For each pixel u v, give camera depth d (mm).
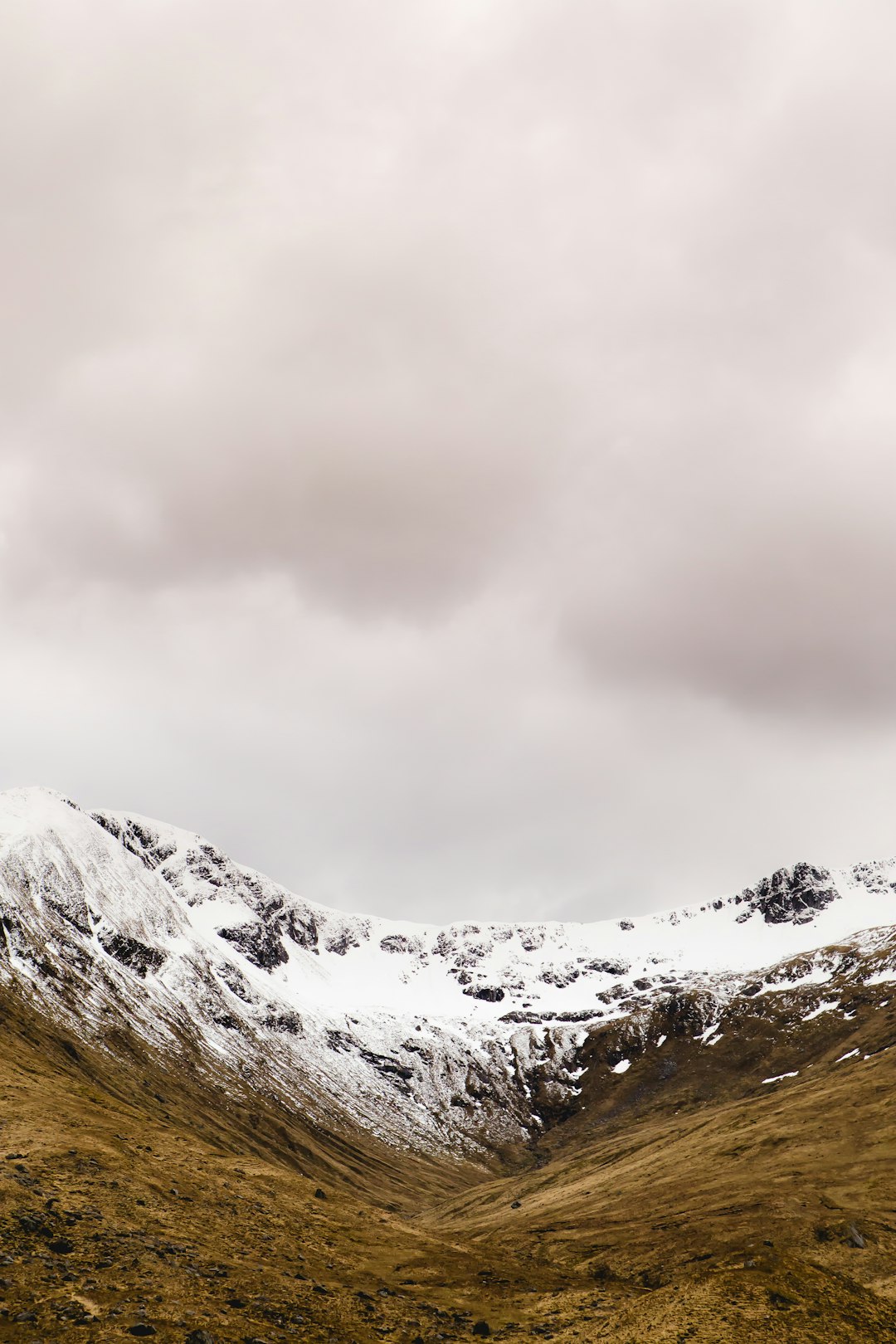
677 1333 58281
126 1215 62625
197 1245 60938
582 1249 104312
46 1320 44812
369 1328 54594
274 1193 81750
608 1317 63625
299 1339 49844
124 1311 47531
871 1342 59469
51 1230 56156
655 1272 89000
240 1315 51062
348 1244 73312
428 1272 71188
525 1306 67000
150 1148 82188
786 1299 63688
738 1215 109375
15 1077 96438
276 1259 63656
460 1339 56750
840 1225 100875
